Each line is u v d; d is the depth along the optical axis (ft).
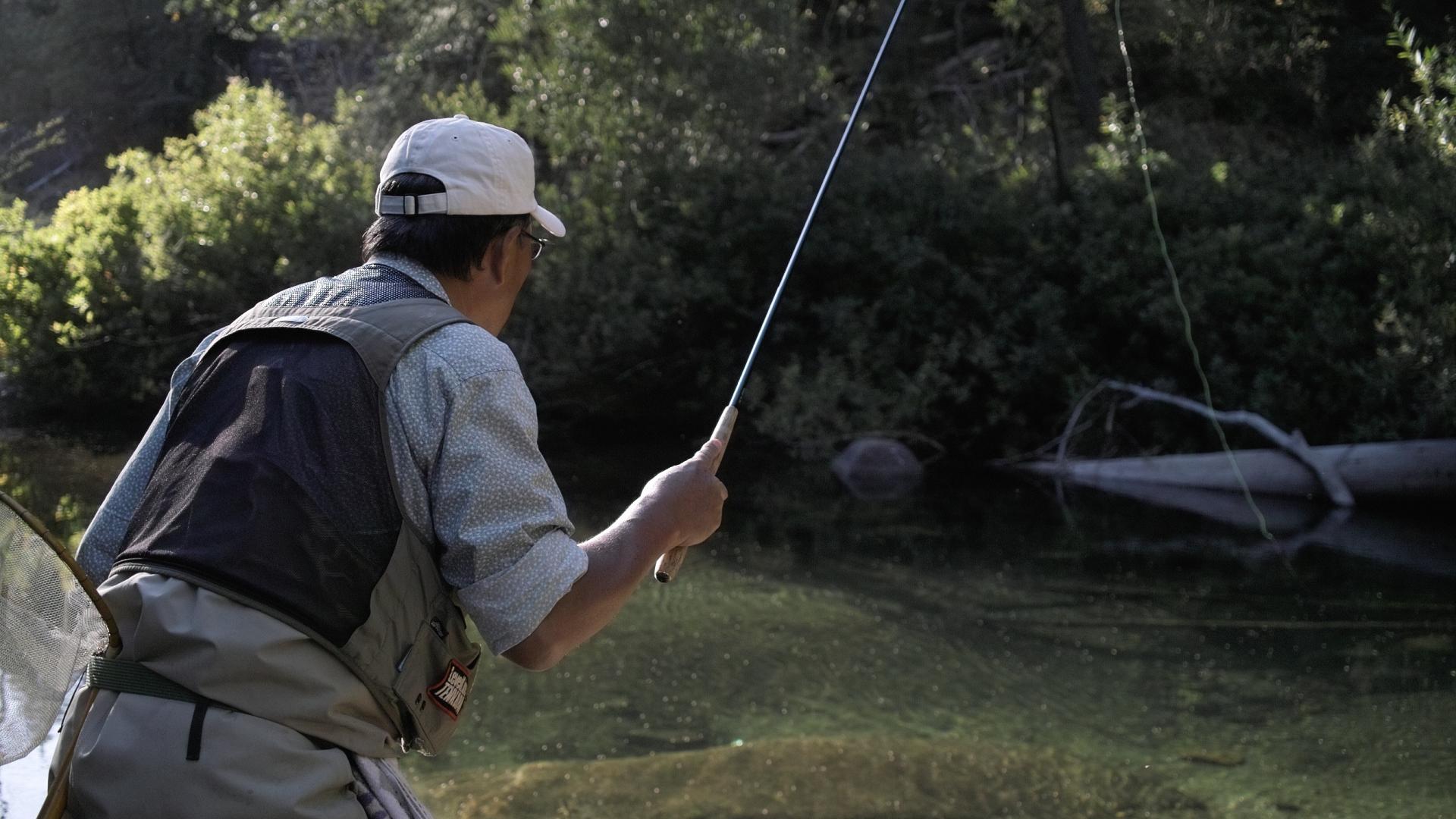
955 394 33.88
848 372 34.58
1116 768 14.62
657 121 36.55
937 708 16.61
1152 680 17.87
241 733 4.81
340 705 5.05
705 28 36.50
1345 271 31.55
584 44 36.50
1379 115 35.27
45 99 57.06
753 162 37.24
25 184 53.11
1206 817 13.38
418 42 41.68
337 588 5.03
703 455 6.48
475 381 5.29
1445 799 13.89
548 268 35.40
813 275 36.27
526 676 17.43
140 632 4.90
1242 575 23.43
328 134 38.14
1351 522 27.66
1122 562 24.25
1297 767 14.76
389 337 5.30
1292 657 18.86
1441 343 28.96
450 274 5.75
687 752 14.39
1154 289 32.73
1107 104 36.96
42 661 5.22
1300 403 30.86
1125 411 33.83
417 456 5.23
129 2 58.03
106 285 34.47
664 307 35.40
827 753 14.47
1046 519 27.78
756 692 17.02
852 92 47.73
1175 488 30.99
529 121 37.29
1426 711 16.70
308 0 43.37
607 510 27.20
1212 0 44.62
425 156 5.71
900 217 35.45
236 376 5.33
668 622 19.90
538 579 5.33
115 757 4.81
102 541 5.51
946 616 20.67
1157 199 34.09
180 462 5.20
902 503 29.35
